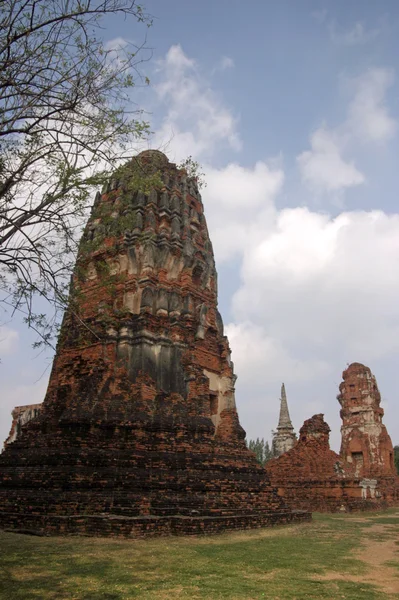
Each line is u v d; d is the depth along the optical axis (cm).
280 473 3744
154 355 2191
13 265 1106
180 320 2338
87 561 1130
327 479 3541
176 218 2558
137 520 1507
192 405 2147
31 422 2178
